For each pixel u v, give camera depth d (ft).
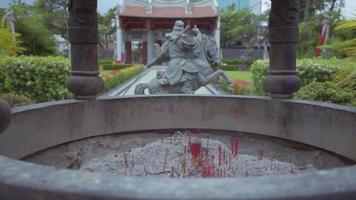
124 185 3.12
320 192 3.02
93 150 10.56
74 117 9.92
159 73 27.63
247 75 80.74
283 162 10.41
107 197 3.01
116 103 10.89
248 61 118.52
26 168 3.50
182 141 11.44
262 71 32.09
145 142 11.58
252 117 11.04
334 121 8.71
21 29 68.23
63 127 9.57
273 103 10.55
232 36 141.79
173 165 10.27
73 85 10.32
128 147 11.32
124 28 136.46
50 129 9.12
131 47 140.67
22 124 8.15
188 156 10.74
